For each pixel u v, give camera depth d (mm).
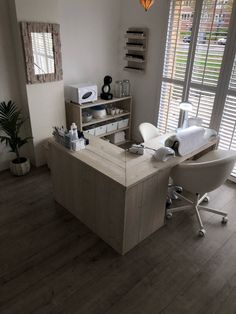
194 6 3051
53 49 3125
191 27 3154
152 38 3658
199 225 2518
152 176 2074
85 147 2447
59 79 3322
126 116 4297
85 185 2293
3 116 3094
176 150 2357
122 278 2008
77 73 3811
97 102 3738
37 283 1955
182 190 3076
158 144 2590
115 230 2160
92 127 3840
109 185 2008
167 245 2322
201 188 2297
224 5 2803
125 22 3949
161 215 2451
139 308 1798
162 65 3617
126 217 2029
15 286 1928
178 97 3590
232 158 2168
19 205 2797
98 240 2363
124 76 4277
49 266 2094
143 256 2205
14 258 2158
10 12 2828
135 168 2111
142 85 4043
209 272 2070
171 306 1813
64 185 2604
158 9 3445
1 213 2670
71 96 3613
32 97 3162
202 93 3293
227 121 3156
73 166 2346
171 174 2381
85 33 3674
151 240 2375
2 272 2033
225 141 3248
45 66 3131
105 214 2199
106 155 2311
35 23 2865
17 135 3283
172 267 2107
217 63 3047
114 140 4199
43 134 3441
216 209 2791
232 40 2852
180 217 2672
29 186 3131
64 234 2424
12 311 1762
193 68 3291
